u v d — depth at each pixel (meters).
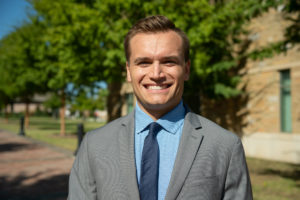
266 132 8.57
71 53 7.69
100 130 1.40
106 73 7.56
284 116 8.36
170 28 1.25
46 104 23.48
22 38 14.39
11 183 5.57
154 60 1.21
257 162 7.92
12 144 11.98
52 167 7.16
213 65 7.36
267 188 5.02
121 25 6.29
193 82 7.23
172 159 1.21
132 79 1.29
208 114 10.28
